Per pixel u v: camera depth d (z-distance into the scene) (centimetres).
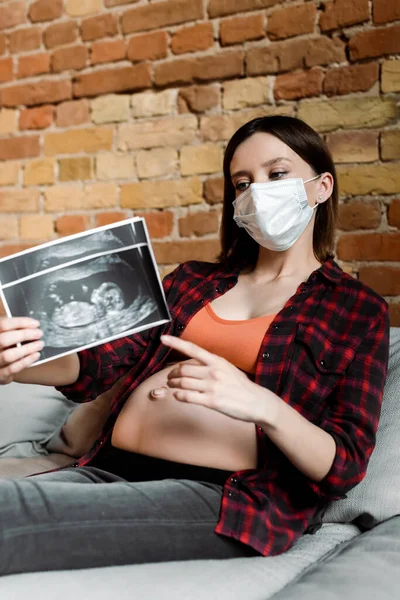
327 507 127
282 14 203
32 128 246
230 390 103
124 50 229
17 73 249
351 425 116
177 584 90
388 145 189
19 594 84
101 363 139
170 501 107
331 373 124
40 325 114
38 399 183
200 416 122
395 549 102
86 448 168
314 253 155
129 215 228
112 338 114
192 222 217
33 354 111
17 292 113
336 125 195
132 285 116
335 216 155
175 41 220
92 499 101
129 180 228
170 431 123
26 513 94
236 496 110
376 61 191
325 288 136
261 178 142
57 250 115
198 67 216
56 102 241
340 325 131
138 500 104
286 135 142
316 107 198
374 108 191
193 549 104
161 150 222
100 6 232
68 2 238
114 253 116
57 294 114
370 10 191
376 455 129
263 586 95
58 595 84
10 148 250
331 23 196
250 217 141
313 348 126
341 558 100
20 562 91
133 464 125
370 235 191
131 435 127
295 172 142
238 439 120
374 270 190
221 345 133
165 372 134
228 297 144
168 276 159
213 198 214
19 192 248
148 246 117
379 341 128
